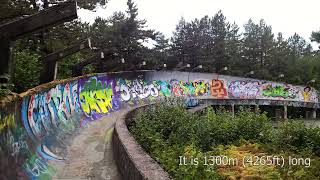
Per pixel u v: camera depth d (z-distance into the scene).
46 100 12.05
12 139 7.36
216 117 16.67
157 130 13.97
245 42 64.75
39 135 10.03
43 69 15.90
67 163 10.19
